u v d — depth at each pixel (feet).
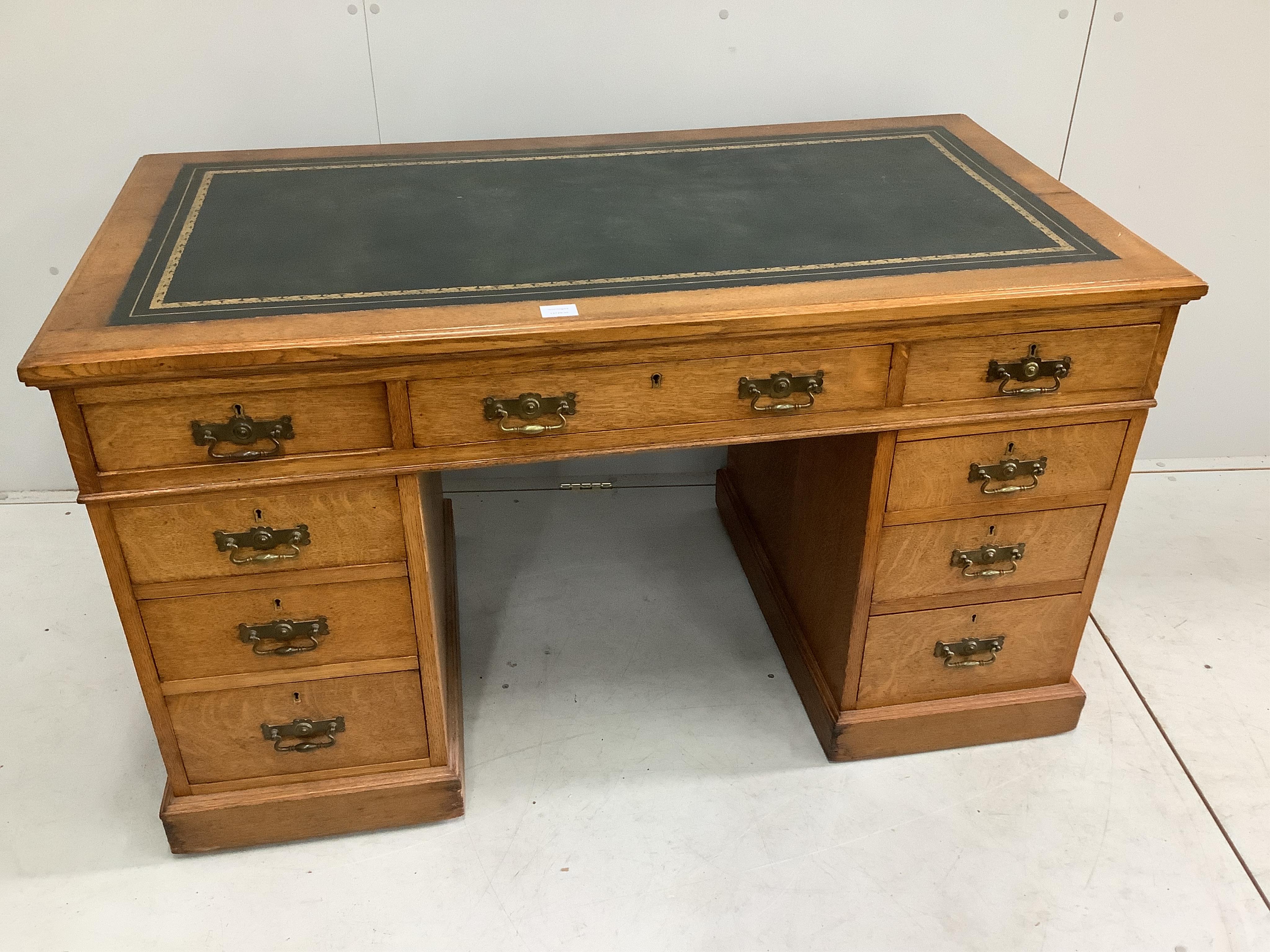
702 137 7.68
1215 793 6.95
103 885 6.36
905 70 8.21
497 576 8.71
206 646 5.95
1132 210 8.87
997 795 6.93
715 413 5.74
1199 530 9.23
